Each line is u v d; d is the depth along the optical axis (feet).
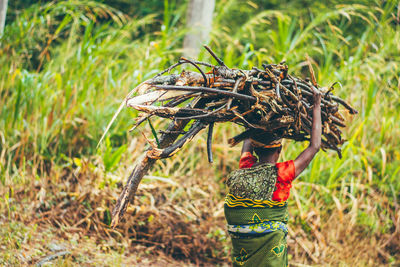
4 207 13.06
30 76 15.60
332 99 9.39
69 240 12.53
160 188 14.94
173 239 13.83
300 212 14.85
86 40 16.66
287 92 8.43
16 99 14.78
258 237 8.16
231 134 16.30
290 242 14.47
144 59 17.25
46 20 17.92
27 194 13.92
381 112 18.26
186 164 16.38
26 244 11.71
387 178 17.02
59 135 15.61
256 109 8.59
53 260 11.29
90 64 16.38
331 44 18.89
